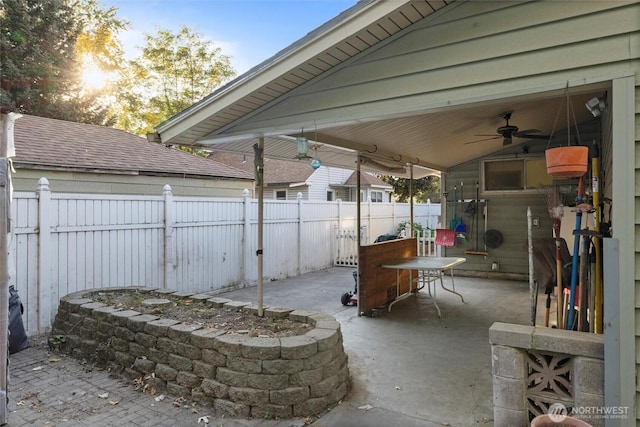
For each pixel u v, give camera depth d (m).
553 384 2.37
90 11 18.16
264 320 3.68
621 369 2.13
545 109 5.09
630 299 2.12
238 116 3.73
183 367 3.17
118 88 19.47
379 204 12.61
